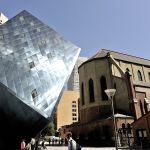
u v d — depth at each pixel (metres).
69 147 11.72
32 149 25.31
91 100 54.59
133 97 46.66
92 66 56.88
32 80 16.64
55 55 20.69
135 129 37.06
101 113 51.22
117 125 41.53
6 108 14.05
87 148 35.56
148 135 33.69
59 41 22.59
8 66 16.00
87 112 54.22
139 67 62.50
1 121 13.94
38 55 19.02
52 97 17.12
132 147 35.56
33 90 16.11
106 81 53.84
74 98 144.25
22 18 21.73
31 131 15.25
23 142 15.06
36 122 15.23
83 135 51.00
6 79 14.99
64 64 20.64
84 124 51.47
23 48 18.42
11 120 14.22
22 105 14.70
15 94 14.64
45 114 15.59
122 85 50.47
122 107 49.16
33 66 17.69
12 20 20.80
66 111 140.12
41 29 22.17
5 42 17.86
